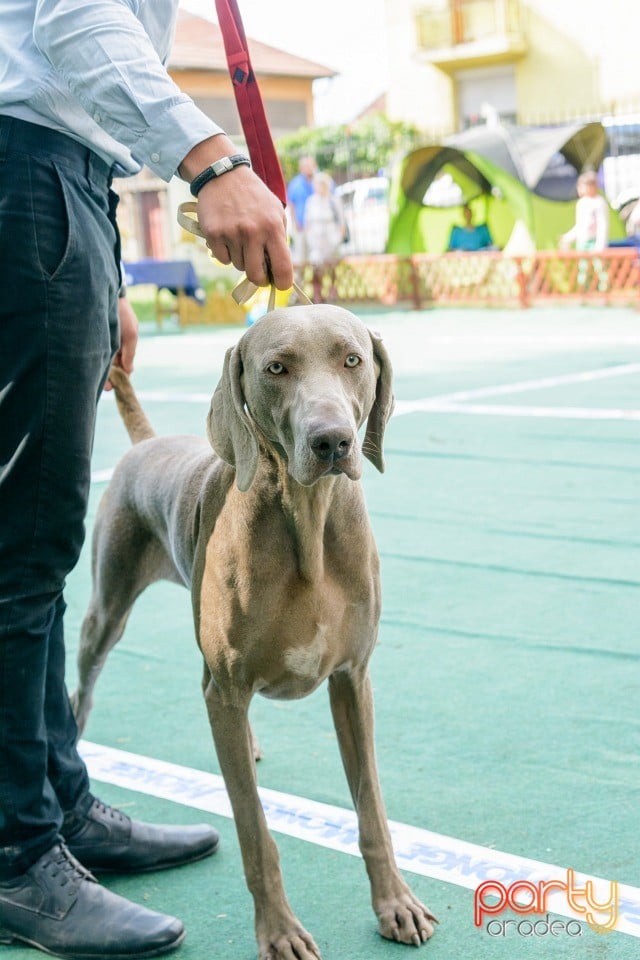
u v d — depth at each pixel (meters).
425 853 3.15
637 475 7.23
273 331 2.59
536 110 28.75
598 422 8.95
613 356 12.68
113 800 3.58
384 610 5.09
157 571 3.63
